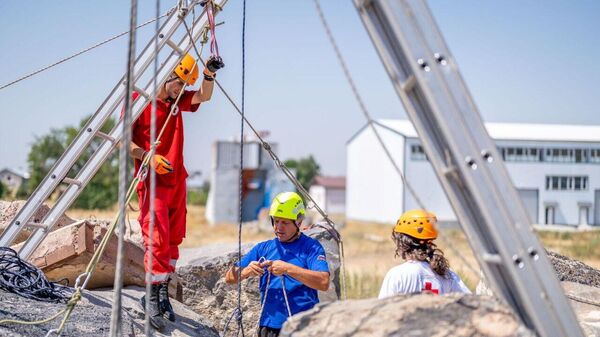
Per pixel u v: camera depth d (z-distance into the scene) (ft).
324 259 18.97
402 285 16.74
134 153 20.95
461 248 82.12
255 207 217.56
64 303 20.35
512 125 132.98
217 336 24.08
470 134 11.48
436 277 16.84
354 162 195.21
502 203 11.34
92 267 17.93
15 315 18.07
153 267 20.38
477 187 11.37
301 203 19.31
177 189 21.24
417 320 12.22
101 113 23.16
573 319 11.42
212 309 27.30
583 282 25.21
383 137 144.05
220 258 27.71
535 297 11.35
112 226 18.31
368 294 44.65
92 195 152.05
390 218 168.55
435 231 17.17
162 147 21.15
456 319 12.09
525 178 126.41
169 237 21.01
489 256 11.77
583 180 126.72
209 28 21.80
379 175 176.35
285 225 19.03
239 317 19.92
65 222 28.78
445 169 12.01
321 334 12.47
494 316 11.95
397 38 11.64
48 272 23.81
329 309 12.92
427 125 12.10
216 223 209.26
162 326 20.76
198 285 27.40
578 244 89.51
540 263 11.44
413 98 12.14
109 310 20.89
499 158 11.50
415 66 11.50
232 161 215.72
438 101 11.45
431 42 11.59
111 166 158.10
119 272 12.67
